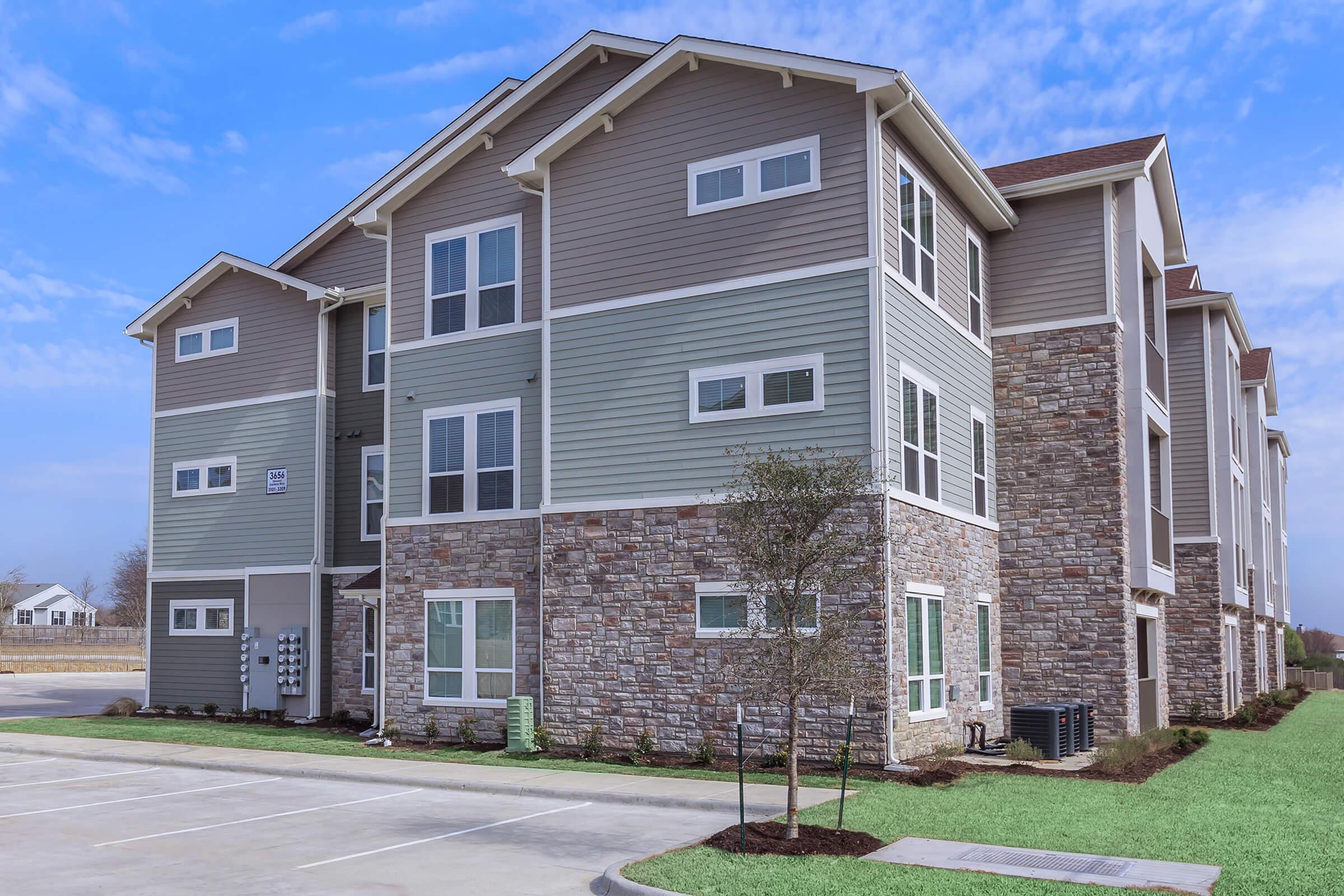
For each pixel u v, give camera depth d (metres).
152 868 10.45
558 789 14.55
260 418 26.34
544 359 19.08
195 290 27.47
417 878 9.95
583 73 20.55
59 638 68.69
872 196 16.59
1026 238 21.58
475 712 19.69
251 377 26.61
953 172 19.22
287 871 10.26
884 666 15.67
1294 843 10.85
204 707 25.89
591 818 12.98
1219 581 26.75
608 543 18.16
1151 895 8.73
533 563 19.44
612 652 17.94
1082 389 20.77
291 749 19.53
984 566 20.25
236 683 25.81
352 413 25.48
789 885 9.14
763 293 17.30
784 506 11.41
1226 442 28.11
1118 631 20.03
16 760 19.02
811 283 16.92
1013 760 17.16
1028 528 20.91
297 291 26.17
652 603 17.67
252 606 25.78
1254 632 33.19
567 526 18.55
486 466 20.20
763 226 17.44
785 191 17.30
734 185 17.77
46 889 9.62
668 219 18.27
